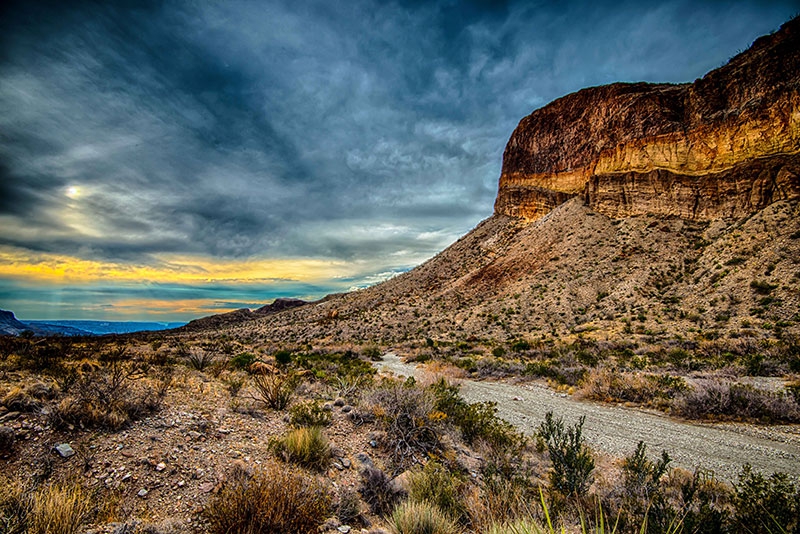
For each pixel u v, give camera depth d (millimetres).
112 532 3137
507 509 4520
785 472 6574
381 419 7562
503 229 84125
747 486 5066
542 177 88000
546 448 7648
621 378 13539
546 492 5434
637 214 56250
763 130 47625
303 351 33688
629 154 63094
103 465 4297
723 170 50000
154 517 3629
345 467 5598
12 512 3135
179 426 5695
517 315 47281
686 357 18531
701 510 4180
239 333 64312
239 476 4395
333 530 3904
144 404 6062
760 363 14969
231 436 5820
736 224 43906
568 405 12281
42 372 7691
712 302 33188
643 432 9125
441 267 84250
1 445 4230
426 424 7457
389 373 18750
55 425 4820
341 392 9750
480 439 7637
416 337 47625
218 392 8352
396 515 4250
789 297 28125
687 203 51250
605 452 7832
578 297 45469
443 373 19078
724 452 7637
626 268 46875
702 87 59094
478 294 59531
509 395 13945
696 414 10266
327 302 91750
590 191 64750
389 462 6074
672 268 43188
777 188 42594
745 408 9891
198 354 14352
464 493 5074
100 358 11867
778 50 51312
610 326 35344
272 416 7277
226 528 3418
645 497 4875
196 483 4336
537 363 19688
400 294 75562
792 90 45438
